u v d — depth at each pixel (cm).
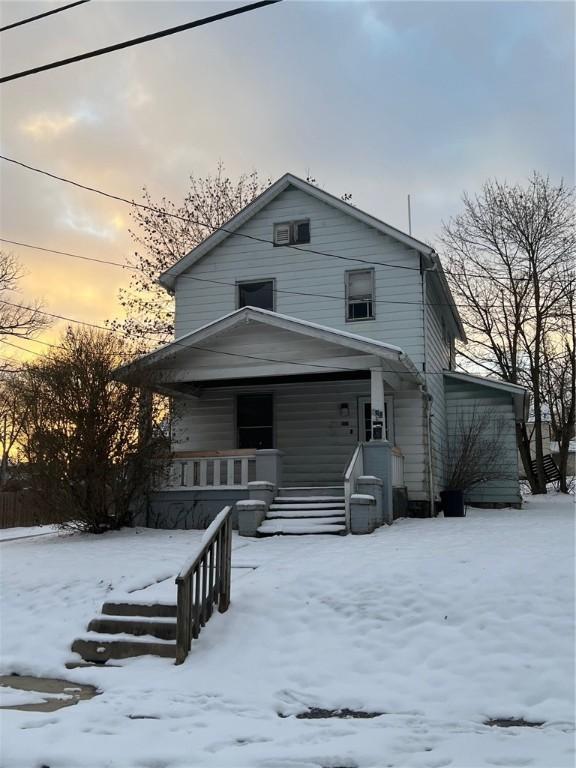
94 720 532
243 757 457
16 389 1611
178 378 1472
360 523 1209
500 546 946
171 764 449
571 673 590
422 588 768
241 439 1770
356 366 1392
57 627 771
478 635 668
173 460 1420
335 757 455
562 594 720
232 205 2919
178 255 2797
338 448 1700
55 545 1216
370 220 1702
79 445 1269
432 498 1642
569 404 3294
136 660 697
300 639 702
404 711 563
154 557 1030
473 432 1961
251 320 1423
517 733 506
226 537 797
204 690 614
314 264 1761
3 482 3253
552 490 3191
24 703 593
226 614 767
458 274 3002
